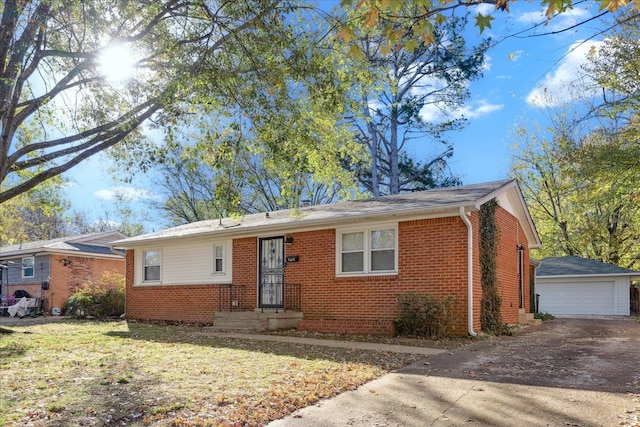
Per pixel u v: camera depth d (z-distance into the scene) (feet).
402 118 93.61
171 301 58.70
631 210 83.10
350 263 45.19
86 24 25.46
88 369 25.36
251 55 28.02
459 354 29.45
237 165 30.86
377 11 13.74
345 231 45.60
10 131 25.59
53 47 26.96
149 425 16.20
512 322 50.57
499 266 46.47
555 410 17.16
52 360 28.22
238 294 52.75
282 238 50.44
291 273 48.83
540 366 25.08
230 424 16.12
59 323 55.93
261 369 24.84
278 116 29.40
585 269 85.87
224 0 27.66
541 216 102.63
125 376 23.35
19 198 43.65
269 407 18.10
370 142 97.86
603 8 13.12
